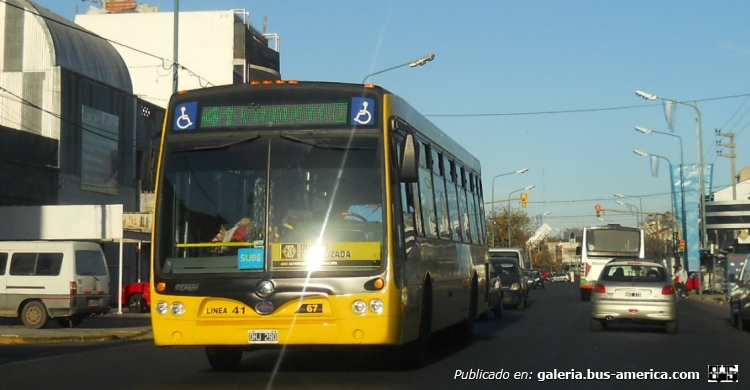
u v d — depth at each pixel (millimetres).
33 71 37094
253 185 11375
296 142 11461
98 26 57219
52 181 36031
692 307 39125
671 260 76000
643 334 21141
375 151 11406
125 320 29500
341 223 11188
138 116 42594
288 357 15320
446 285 15297
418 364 13227
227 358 13344
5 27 37469
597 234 43750
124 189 41188
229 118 11688
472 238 18953
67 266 24922
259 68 59156
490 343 18328
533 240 138500
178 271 11297
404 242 11672
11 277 24984
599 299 21234
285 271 11086
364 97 11641
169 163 11633
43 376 13086
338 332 10969
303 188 11320
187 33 56844
